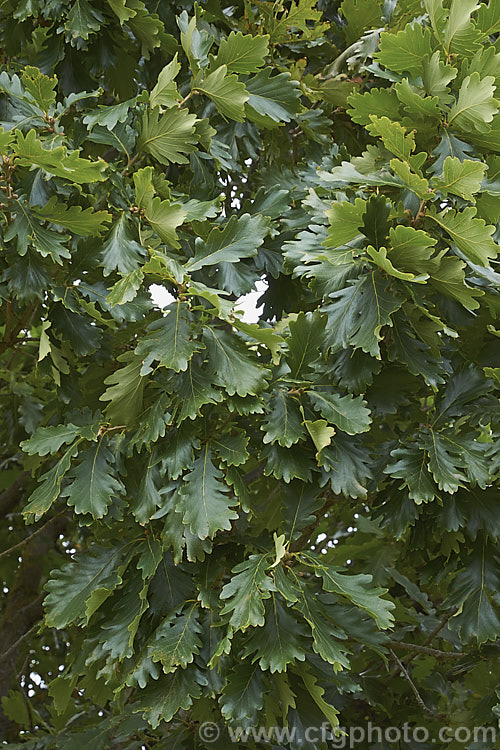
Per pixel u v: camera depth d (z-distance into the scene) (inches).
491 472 115.6
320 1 180.1
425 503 122.9
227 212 168.1
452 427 122.8
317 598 116.6
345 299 116.2
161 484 119.7
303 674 114.4
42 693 248.2
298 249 124.8
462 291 115.7
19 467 244.7
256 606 106.6
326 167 138.6
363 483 118.3
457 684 191.9
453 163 107.8
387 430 165.0
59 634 247.9
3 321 153.9
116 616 118.6
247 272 132.8
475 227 108.3
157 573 122.4
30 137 109.2
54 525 234.7
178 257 126.8
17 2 152.4
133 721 147.5
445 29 123.0
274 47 159.9
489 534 119.8
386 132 112.6
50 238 119.5
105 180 127.6
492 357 131.3
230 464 115.3
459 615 122.1
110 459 122.2
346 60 161.5
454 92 124.8
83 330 126.3
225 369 115.0
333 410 116.9
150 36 143.2
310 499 122.0
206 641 118.4
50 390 214.2
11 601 232.1
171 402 117.6
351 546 187.3
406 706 164.4
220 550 125.3
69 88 150.2
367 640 115.1
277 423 117.0
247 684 114.3
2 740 224.2
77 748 150.3
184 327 112.7
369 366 117.6
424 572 129.0
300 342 121.4
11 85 129.2
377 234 113.3
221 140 145.4
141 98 128.8
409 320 118.9
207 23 152.8
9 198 119.5
